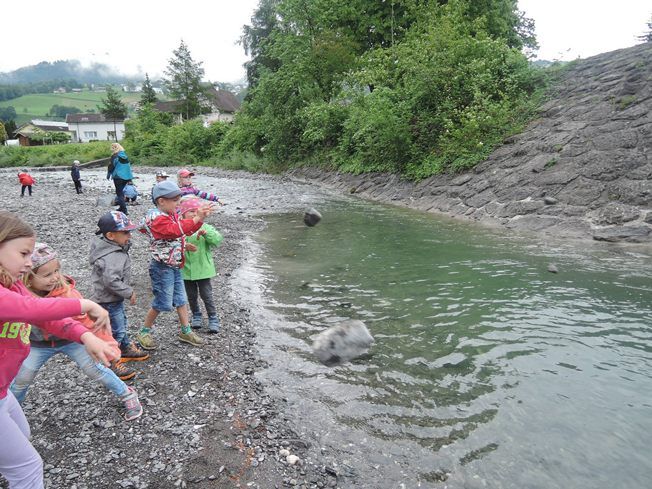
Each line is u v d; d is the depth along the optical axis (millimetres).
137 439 3459
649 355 4742
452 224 11797
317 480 3135
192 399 4035
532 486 3053
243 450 3393
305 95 27094
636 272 7371
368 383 4379
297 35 28188
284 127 28062
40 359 3336
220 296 6840
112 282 4125
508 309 6008
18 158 47281
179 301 4910
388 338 5305
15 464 2254
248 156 33406
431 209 13961
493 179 13125
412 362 4750
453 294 6633
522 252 8773
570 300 6254
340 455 3402
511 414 3830
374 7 26156
